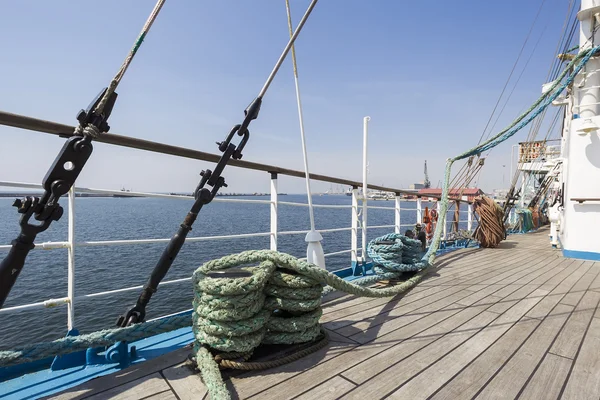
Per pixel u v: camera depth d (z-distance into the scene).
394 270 3.71
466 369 1.81
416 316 2.64
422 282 3.74
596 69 5.73
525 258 5.40
